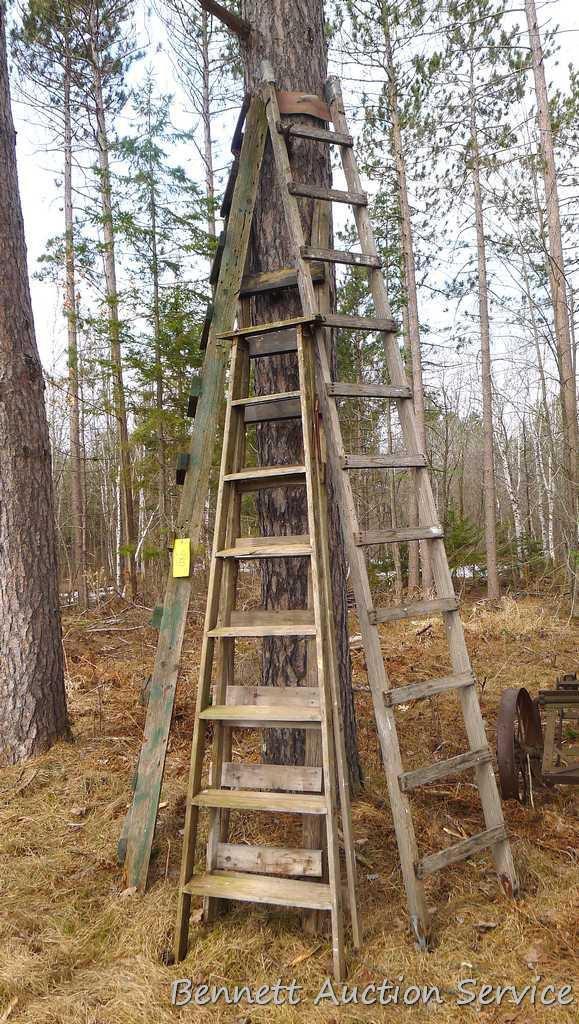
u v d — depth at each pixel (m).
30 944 2.97
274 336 3.74
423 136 14.88
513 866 3.22
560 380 11.62
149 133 13.59
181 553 3.74
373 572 15.23
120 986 2.72
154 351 12.27
